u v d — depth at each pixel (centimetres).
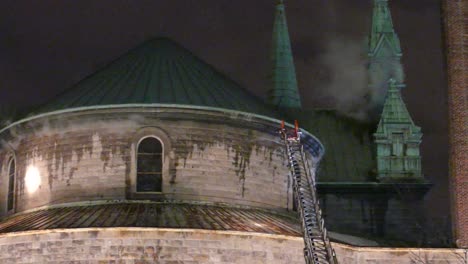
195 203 4744
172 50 5328
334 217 6731
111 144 4788
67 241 4266
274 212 4972
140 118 4781
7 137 5078
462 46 5538
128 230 4250
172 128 4803
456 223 5181
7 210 5103
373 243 5600
